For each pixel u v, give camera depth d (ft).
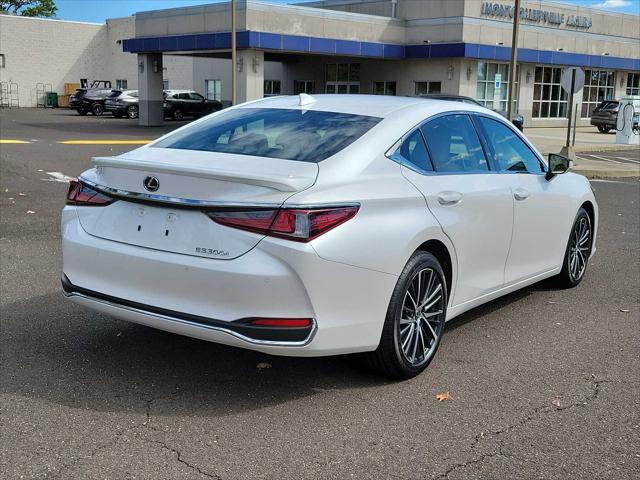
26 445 11.27
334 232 12.12
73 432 11.76
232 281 11.82
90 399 13.07
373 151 13.79
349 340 12.65
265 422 12.32
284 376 14.39
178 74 173.37
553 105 129.39
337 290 12.22
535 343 16.79
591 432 12.17
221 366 14.87
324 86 127.44
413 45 110.22
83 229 13.88
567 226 20.27
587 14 127.34
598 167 63.10
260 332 11.82
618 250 27.89
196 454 11.13
